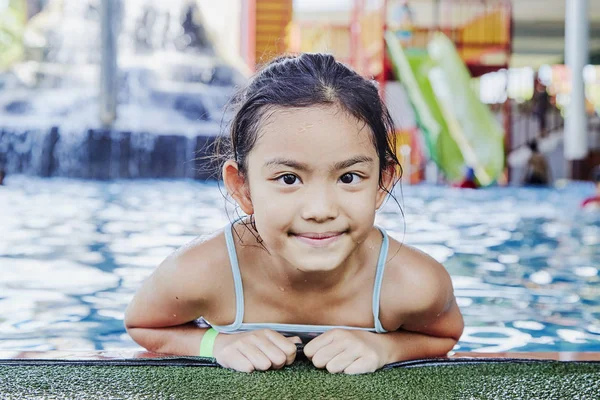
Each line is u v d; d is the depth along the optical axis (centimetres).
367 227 143
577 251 435
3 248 405
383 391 139
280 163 137
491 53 1214
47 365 154
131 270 349
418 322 171
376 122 144
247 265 167
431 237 485
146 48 1257
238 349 156
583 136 1191
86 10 1316
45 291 304
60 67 1227
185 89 1185
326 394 136
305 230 139
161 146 978
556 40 1716
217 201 674
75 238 444
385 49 1091
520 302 298
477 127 1070
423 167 1127
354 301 169
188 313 173
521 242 470
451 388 141
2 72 1199
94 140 962
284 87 140
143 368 153
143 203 656
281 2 1368
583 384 145
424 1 1377
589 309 287
